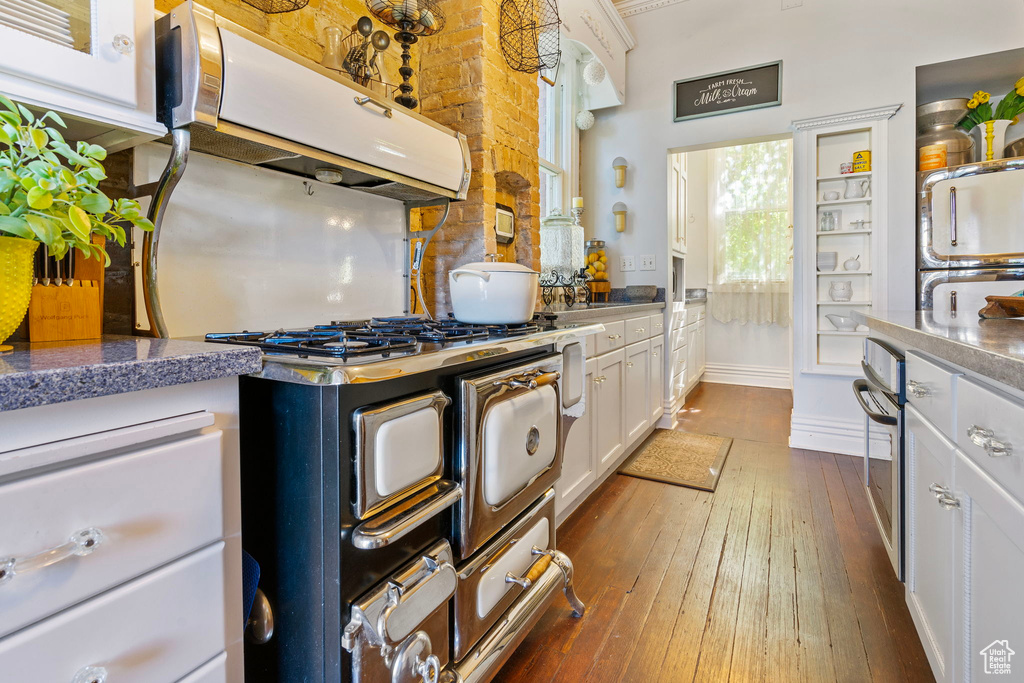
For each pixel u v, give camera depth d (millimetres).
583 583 1637
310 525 797
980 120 2865
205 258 1178
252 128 979
